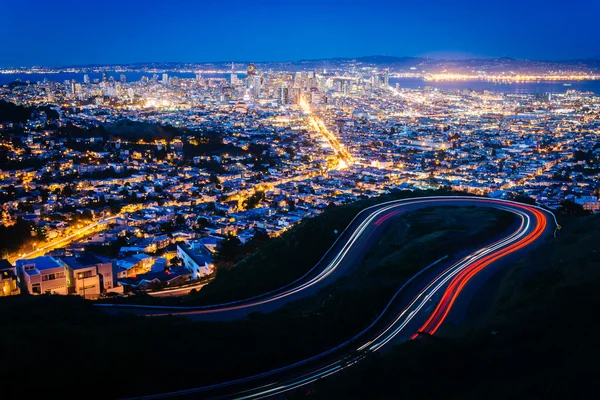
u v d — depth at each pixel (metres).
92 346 52.03
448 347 47.38
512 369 42.25
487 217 108.75
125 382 48.69
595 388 36.78
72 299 74.69
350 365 50.59
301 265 93.06
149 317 65.69
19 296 75.50
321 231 107.69
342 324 62.34
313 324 62.38
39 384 46.41
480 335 49.44
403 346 50.94
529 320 49.81
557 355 42.59
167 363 51.59
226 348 55.41
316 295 78.19
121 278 103.50
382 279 77.38
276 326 61.53
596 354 40.91
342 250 99.75
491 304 65.56
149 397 47.09
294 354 55.59
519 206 124.94
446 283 74.44
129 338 54.34
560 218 111.81
